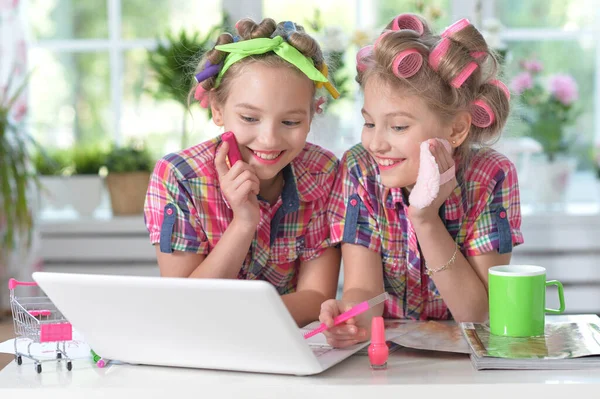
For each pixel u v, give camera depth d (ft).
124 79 11.03
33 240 10.12
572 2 10.93
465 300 4.55
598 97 11.08
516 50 10.95
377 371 3.64
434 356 3.90
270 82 4.35
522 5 10.93
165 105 11.00
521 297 3.96
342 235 4.84
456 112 4.42
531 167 10.46
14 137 9.70
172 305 3.37
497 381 3.43
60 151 10.87
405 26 4.67
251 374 3.61
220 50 4.51
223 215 4.76
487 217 4.75
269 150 4.47
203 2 10.89
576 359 3.60
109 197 10.64
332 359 3.73
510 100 4.85
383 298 3.92
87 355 4.01
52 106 11.08
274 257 4.95
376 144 4.39
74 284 3.46
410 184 4.52
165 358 3.68
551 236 10.06
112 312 3.54
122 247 10.21
